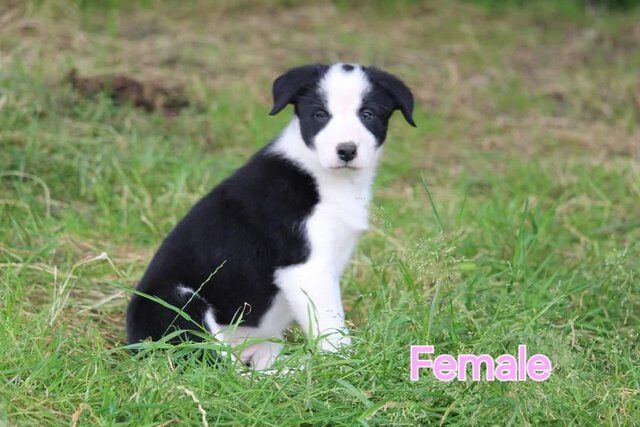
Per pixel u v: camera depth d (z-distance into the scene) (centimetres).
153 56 1504
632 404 660
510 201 1113
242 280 741
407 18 1898
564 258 973
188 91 1348
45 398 634
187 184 1105
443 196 1161
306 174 743
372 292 821
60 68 1316
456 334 709
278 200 740
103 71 1341
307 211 738
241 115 1336
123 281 866
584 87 1576
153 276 745
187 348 680
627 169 1221
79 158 1098
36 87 1207
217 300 743
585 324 796
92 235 980
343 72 764
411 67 1631
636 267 908
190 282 741
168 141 1202
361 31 1802
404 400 640
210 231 745
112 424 598
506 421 631
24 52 1395
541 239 980
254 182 748
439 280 730
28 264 859
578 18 1938
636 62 1712
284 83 764
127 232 987
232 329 708
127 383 659
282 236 737
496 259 948
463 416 632
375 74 768
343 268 777
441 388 647
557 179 1210
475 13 1939
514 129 1420
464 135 1392
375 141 754
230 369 661
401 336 705
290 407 636
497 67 1662
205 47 1606
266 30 1753
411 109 768
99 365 674
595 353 766
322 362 673
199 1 1838
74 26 1584
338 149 721
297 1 1911
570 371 665
